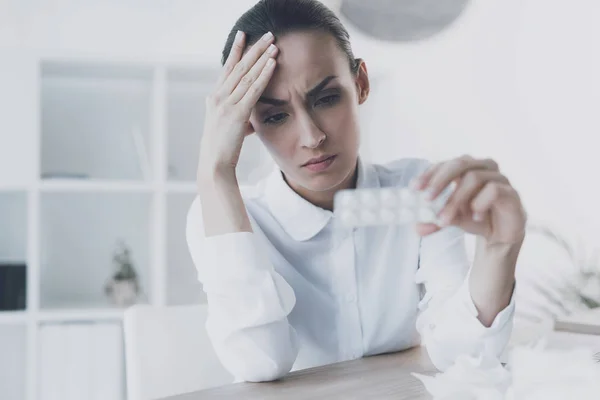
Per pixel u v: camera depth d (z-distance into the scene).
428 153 2.52
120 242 2.38
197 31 2.47
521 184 2.56
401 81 2.50
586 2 2.52
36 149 2.06
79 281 2.36
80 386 2.04
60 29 2.38
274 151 0.79
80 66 2.15
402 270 0.95
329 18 0.77
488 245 0.74
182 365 1.00
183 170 2.43
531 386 0.53
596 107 2.50
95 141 2.38
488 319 0.75
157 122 2.15
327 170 0.77
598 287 2.15
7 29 2.34
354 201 0.59
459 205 0.66
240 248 0.80
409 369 0.76
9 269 2.07
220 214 0.82
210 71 2.21
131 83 2.39
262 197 1.01
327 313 0.95
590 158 2.50
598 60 2.50
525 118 2.57
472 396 0.57
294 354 0.83
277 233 0.96
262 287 0.79
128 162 2.40
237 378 0.82
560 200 2.52
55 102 2.36
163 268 2.15
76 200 2.36
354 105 0.78
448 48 2.54
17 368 2.24
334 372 0.76
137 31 2.43
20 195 2.30
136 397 0.97
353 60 0.80
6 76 2.04
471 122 2.57
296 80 0.75
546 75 2.56
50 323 2.09
